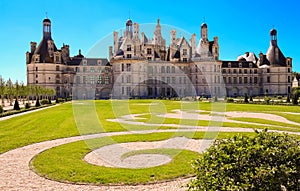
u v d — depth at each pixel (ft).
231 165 19.53
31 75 351.67
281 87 393.50
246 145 21.02
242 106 160.35
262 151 19.88
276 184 18.25
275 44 403.13
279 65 393.09
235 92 403.13
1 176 35.63
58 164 40.65
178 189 30.91
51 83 351.67
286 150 20.27
